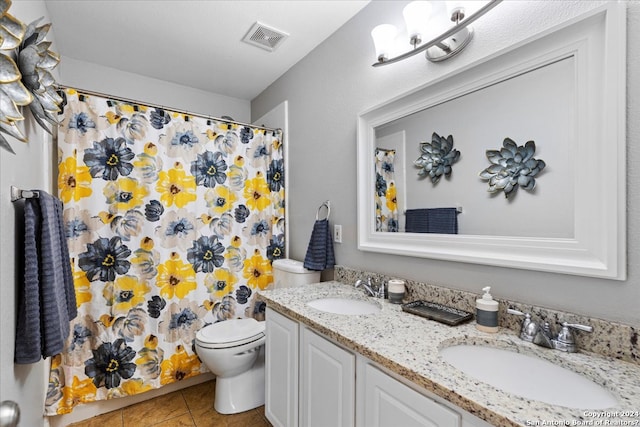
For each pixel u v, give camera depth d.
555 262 0.95
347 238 1.85
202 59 2.28
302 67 2.26
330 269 1.98
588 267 0.88
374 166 1.64
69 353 1.64
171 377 1.93
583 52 0.91
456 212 1.26
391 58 1.49
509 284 1.08
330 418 1.13
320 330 1.14
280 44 2.09
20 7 1.16
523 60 1.04
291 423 1.38
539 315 0.98
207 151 2.13
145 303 1.87
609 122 0.85
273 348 1.53
